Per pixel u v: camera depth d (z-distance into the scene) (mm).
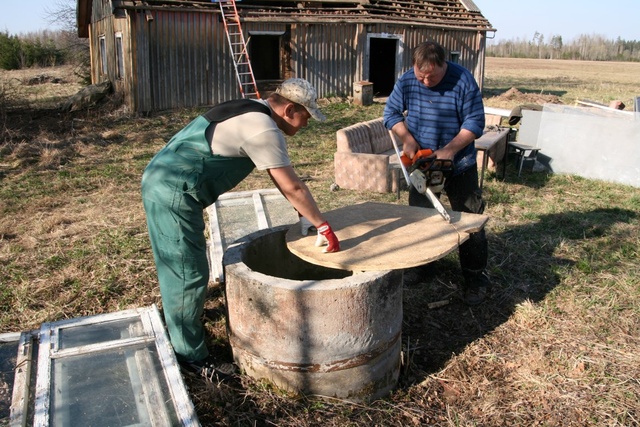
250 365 3068
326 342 2848
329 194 7207
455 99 3807
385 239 3090
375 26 15773
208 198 2928
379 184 7211
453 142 3705
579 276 4664
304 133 11828
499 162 8727
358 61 15844
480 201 4113
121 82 13875
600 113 8438
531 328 3887
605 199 7105
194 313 3047
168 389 2705
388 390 3166
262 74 18797
